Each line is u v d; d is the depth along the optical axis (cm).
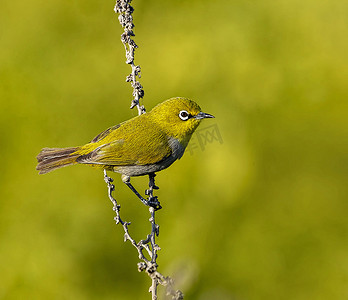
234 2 1538
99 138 968
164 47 1467
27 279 1227
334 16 1523
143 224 1256
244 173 1332
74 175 1279
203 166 1320
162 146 946
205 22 1500
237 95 1422
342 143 1402
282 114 1427
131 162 938
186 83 1422
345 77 1454
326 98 1441
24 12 1440
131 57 935
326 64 1465
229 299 1155
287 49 1484
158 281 731
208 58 1450
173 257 1228
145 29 1493
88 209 1252
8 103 1352
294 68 1468
